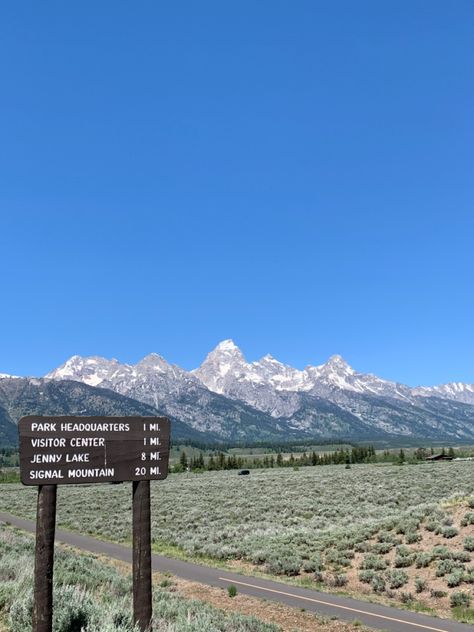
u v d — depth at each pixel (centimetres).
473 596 1856
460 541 2480
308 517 4175
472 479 5503
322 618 1633
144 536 888
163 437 916
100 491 8494
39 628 755
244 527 3834
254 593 2030
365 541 2828
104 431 867
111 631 784
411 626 1538
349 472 8844
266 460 19088
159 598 1580
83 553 3069
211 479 10194
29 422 812
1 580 1299
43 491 808
